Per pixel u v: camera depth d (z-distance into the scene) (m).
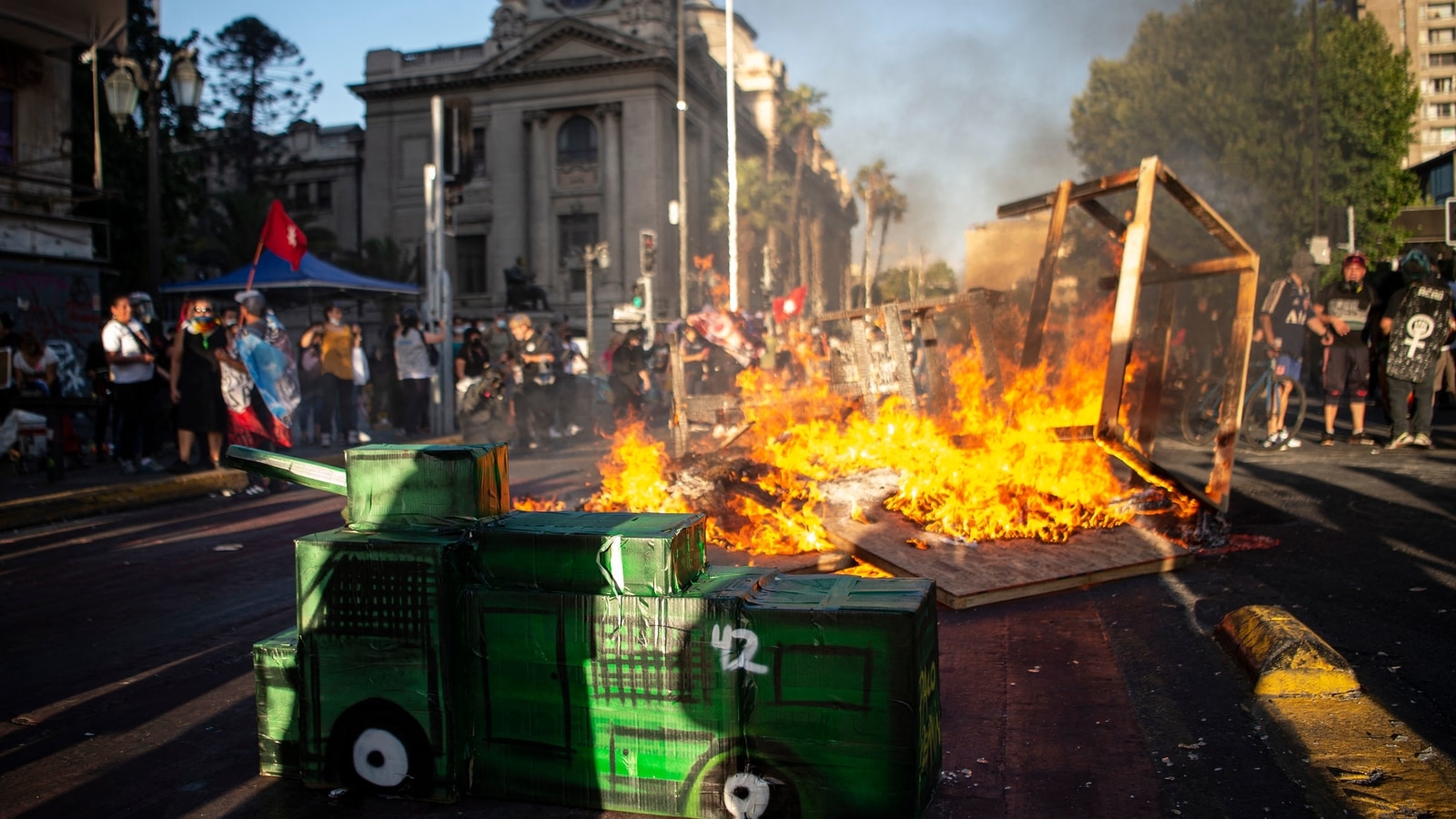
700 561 2.73
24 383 10.41
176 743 3.12
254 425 9.41
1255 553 5.28
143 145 21.20
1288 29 30.42
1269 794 2.58
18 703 3.53
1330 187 30.55
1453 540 5.36
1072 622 4.20
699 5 62.97
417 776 2.60
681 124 33.56
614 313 28.34
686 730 2.45
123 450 9.77
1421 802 2.45
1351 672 3.26
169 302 22.27
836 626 2.34
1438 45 102.38
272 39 61.00
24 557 6.20
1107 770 2.76
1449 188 39.66
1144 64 32.41
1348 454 9.18
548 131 47.16
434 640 2.55
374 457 2.73
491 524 2.67
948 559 4.87
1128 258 5.16
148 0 21.53
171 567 5.85
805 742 2.38
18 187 15.77
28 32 15.05
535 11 48.19
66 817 2.60
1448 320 9.12
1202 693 3.32
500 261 47.50
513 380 13.95
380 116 50.44
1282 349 9.91
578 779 2.53
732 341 13.55
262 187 39.91
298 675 2.73
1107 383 5.15
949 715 3.21
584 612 2.50
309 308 18.09
